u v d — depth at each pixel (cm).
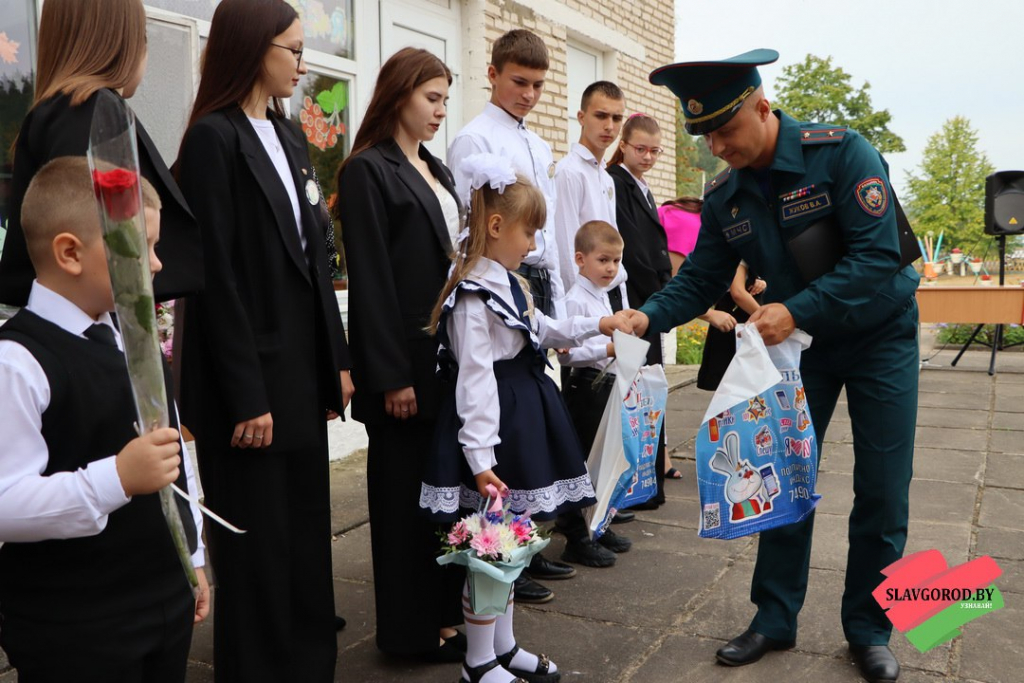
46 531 141
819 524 410
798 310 243
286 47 226
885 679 254
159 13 401
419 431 271
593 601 321
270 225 221
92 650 154
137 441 140
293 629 241
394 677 266
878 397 257
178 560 168
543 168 341
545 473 252
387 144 273
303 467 240
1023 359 1023
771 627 274
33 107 185
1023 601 314
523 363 258
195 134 215
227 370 213
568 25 748
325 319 236
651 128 423
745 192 261
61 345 150
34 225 149
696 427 632
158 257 184
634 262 418
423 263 268
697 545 384
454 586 276
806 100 5184
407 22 573
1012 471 509
